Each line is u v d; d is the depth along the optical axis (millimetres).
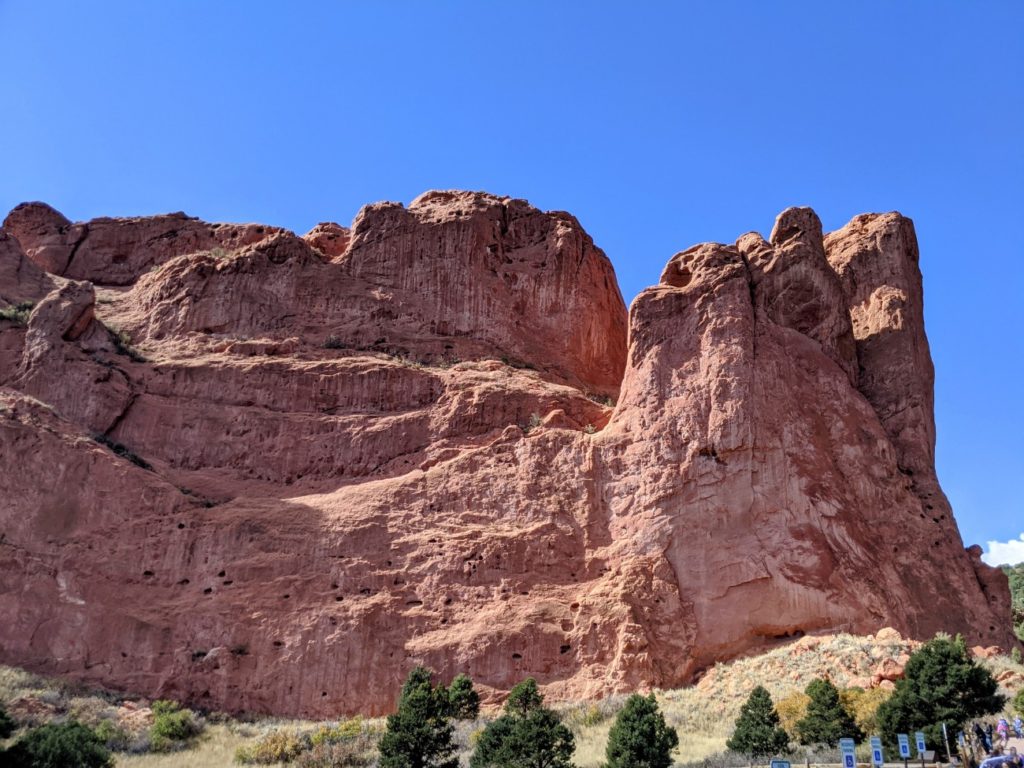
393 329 57188
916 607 42906
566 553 44500
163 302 57781
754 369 46750
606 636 41062
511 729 30656
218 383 52375
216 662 41250
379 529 45375
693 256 51312
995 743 25750
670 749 30547
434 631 42094
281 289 57625
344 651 41469
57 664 41156
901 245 54156
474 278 59469
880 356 51250
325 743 35688
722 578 42562
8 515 44500
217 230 67188
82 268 66812
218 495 48344
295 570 44031
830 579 41906
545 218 64125
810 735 31750
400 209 61438
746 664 39844
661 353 48375
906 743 24719
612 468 46375
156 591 43594
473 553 44219
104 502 45594
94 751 30266
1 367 51219
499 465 47562
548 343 59781
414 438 50281
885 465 46750
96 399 50344
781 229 51844
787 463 44688
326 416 51594
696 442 45344
